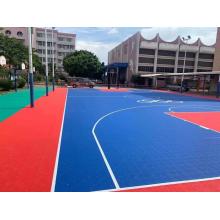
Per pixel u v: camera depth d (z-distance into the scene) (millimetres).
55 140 8086
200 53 63531
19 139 8086
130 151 7230
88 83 48125
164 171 5820
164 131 9984
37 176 5297
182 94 35688
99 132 9438
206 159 6777
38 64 55125
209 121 12492
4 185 4898
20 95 23672
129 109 16609
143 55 59500
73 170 5660
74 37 94688
